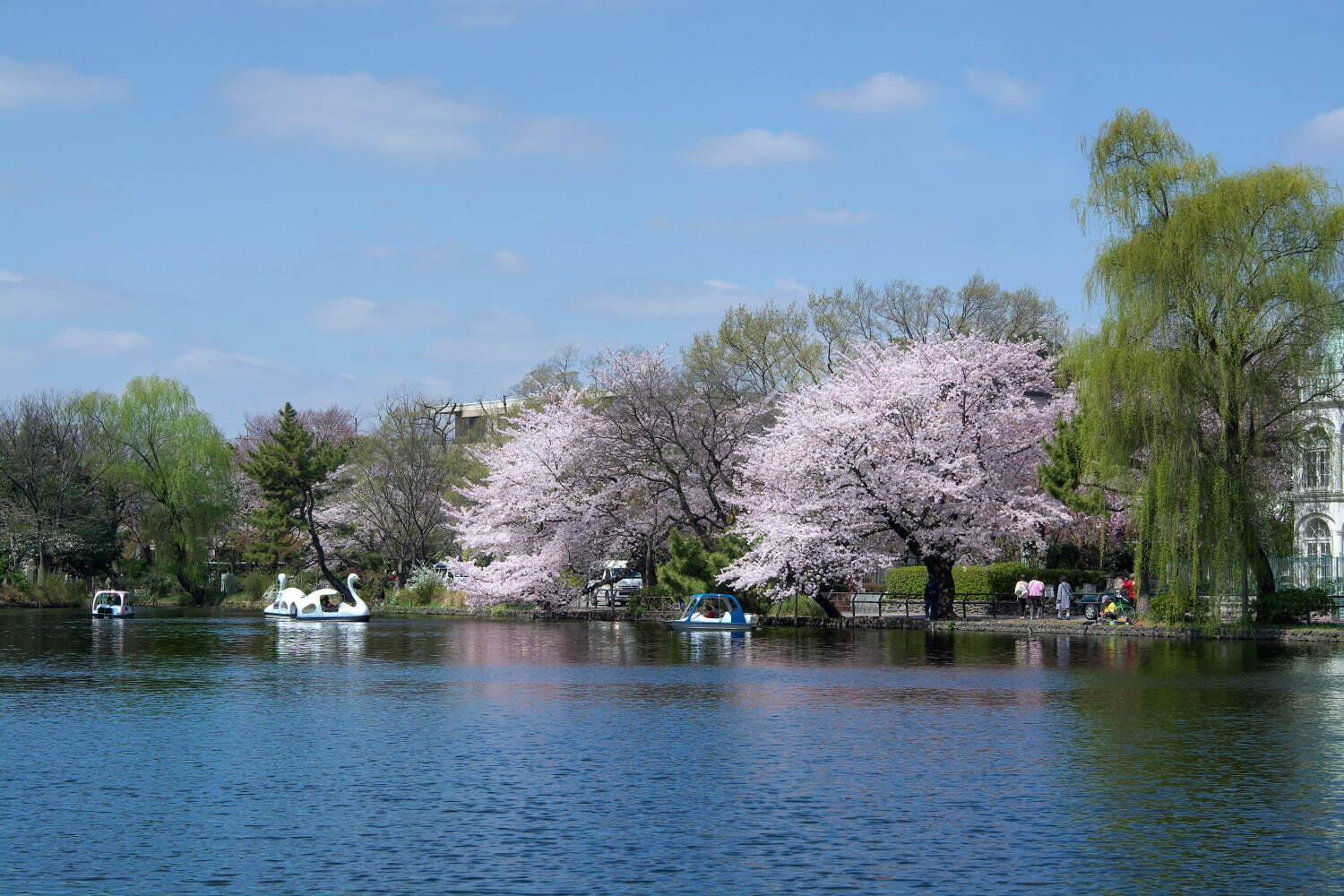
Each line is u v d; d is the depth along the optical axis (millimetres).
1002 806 18703
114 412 96625
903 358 61344
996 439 58250
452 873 15406
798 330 85000
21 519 94312
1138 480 47188
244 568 102625
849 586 68500
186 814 18219
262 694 31781
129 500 98188
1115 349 46094
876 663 39781
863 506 57469
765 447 61938
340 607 67438
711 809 18531
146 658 42750
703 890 14773
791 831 17281
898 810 18500
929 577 60156
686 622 57469
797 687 33125
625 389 67250
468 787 20047
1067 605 58062
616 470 68812
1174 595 49250
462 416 124062
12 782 20375
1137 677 34781
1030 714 27719
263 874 15391
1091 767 21609
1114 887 14906
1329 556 53312
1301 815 18203
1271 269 44281
